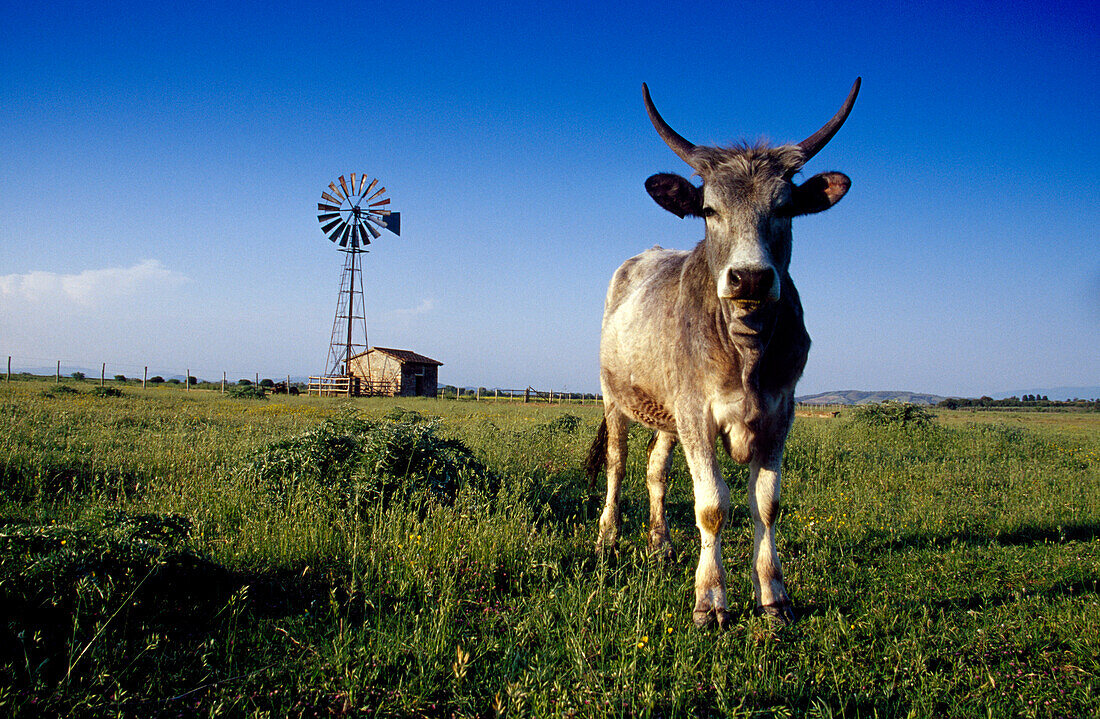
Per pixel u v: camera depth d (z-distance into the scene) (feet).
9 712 8.14
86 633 10.23
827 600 13.58
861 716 9.33
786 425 13.67
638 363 17.25
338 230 165.27
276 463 19.99
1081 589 14.64
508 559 15.17
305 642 10.91
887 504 23.06
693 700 9.55
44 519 16.70
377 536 15.37
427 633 11.27
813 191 13.21
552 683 9.74
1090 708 9.41
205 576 12.24
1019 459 36.99
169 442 27.94
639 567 15.61
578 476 26.45
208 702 9.04
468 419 54.54
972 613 12.85
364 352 152.46
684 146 14.10
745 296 11.50
